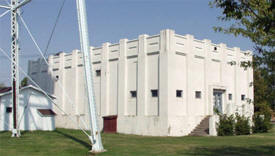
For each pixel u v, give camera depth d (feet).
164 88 79.10
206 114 87.81
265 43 32.86
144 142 62.95
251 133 84.99
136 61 86.74
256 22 29.01
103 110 94.17
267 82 32.63
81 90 102.68
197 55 86.63
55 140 64.39
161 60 80.23
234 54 98.89
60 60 110.83
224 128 79.20
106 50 94.58
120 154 47.09
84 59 50.44
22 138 67.62
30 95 87.35
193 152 49.16
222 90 94.12
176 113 80.28
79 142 61.21
